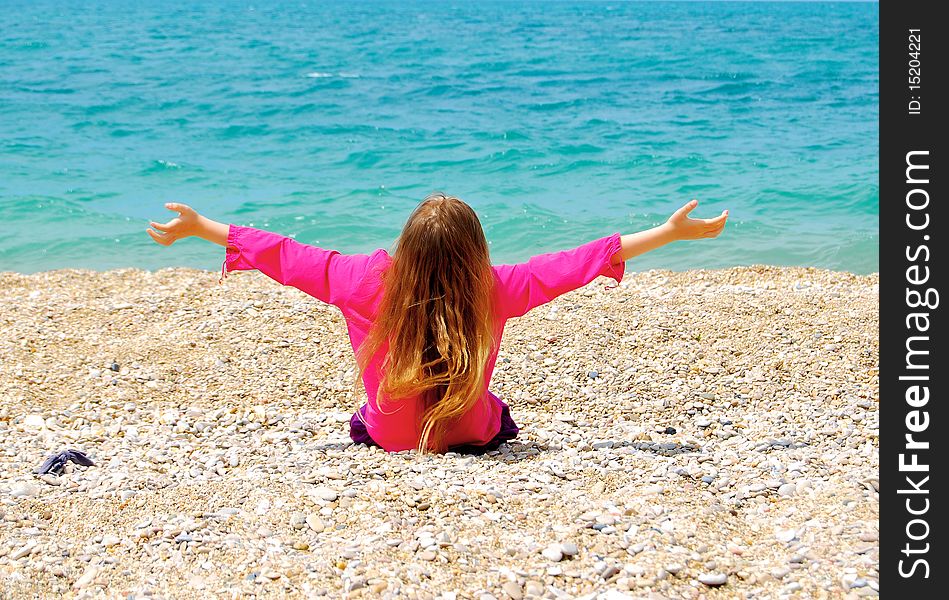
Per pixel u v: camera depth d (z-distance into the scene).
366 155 18.89
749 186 15.61
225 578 3.34
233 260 4.25
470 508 3.82
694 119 24.42
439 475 4.20
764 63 41.03
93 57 40.09
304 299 8.02
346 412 5.70
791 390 5.80
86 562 3.49
